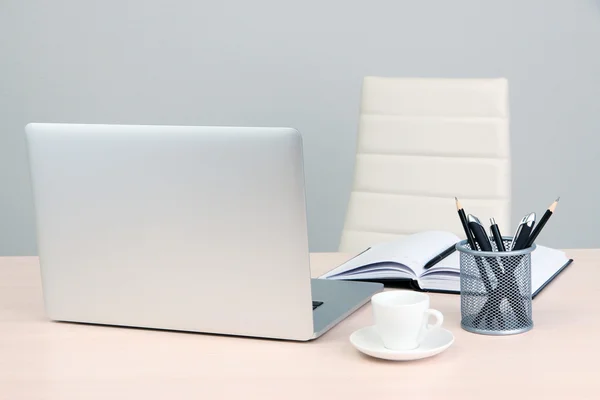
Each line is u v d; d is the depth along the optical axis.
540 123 3.02
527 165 3.05
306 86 3.09
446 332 1.06
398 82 2.07
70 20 3.12
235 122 3.13
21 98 3.17
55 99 3.16
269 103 3.11
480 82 2.00
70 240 1.18
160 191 1.10
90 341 1.13
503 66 3.01
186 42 3.10
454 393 0.90
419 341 1.03
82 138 1.14
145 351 1.08
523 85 3.01
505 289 1.10
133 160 1.11
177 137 1.08
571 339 1.08
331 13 3.04
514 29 2.98
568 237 3.07
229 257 1.08
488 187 1.97
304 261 1.05
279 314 1.08
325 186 3.14
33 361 1.05
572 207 3.06
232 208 1.07
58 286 1.21
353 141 3.10
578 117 3.01
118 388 0.95
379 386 0.93
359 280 1.41
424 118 2.04
